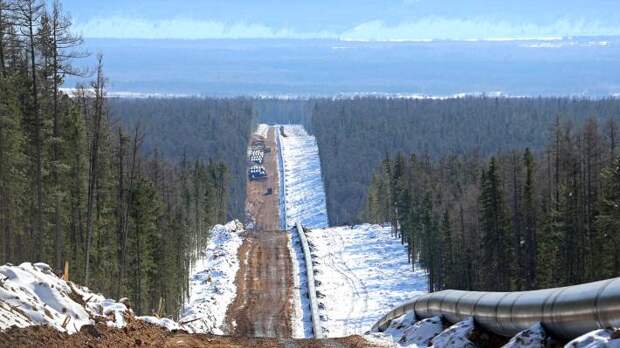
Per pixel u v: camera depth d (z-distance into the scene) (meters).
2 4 41.00
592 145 72.38
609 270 55.44
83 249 53.22
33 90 42.88
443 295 24.75
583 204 69.38
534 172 79.06
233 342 21.03
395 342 23.06
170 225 77.75
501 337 21.08
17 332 15.32
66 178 51.62
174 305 72.00
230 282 85.38
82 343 16.05
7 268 18.67
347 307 74.81
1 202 45.28
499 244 70.69
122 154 55.12
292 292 80.31
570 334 17.14
